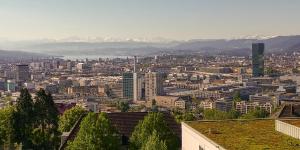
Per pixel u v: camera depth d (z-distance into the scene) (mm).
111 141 89062
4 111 138750
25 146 136625
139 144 93438
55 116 146125
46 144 137625
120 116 110688
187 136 78250
